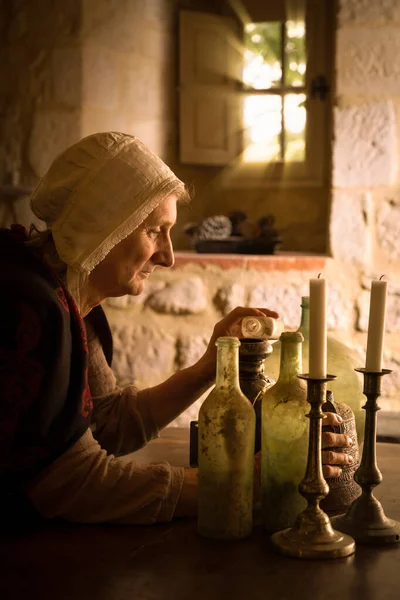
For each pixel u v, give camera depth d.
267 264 3.49
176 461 1.82
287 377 1.37
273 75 4.11
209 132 4.12
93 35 3.69
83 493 1.41
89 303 1.57
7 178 3.77
